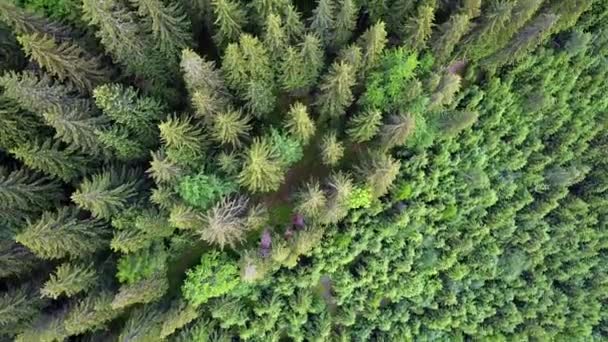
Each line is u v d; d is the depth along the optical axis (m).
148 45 21.03
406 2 22.19
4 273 22.42
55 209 23.33
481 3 23.17
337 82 21.72
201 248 25.22
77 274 21.67
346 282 25.94
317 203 22.78
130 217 22.03
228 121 20.31
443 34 22.97
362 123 23.34
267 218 24.19
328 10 20.91
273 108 23.81
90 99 21.45
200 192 21.67
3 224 22.30
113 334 24.48
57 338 21.66
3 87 20.31
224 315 23.98
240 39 20.12
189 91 21.31
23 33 19.61
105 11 18.70
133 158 23.03
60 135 20.05
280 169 23.17
